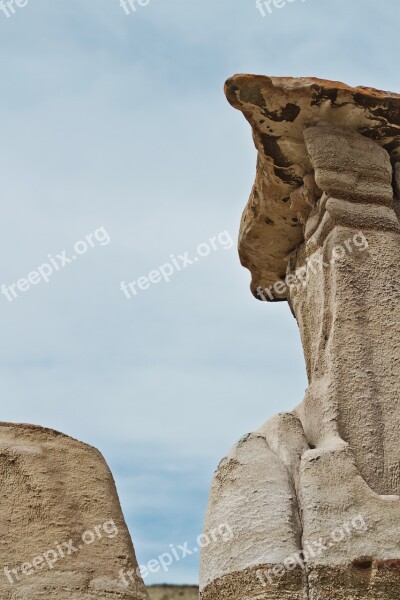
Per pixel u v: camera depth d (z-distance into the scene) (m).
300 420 8.66
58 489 7.73
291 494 8.03
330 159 9.15
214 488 8.30
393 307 8.79
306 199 9.47
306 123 9.33
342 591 7.61
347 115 9.27
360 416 8.43
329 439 8.30
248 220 10.20
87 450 8.01
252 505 8.00
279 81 9.12
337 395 8.47
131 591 7.45
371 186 9.16
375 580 7.64
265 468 8.18
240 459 8.30
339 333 8.66
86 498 7.75
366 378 8.55
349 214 9.02
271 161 9.52
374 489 8.20
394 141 9.41
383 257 8.93
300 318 9.55
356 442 8.34
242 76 9.07
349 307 8.74
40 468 7.78
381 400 8.50
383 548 7.73
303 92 9.10
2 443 7.85
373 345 8.66
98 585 7.39
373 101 9.18
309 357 9.33
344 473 8.01
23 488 7.68
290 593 7.62
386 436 8.39
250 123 9.36
